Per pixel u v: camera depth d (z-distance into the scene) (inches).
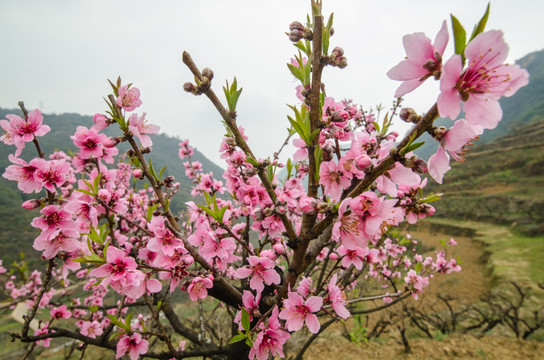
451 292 586.9
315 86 55.7
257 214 60.8
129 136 67.9
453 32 37.7
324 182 62.1
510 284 528.7
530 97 4205.2
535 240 781.3
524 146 2084.2
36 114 77.5
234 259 82.0
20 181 75.7
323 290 88.1
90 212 72.6
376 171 47.7
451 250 909.8
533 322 386.6
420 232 1280.8
